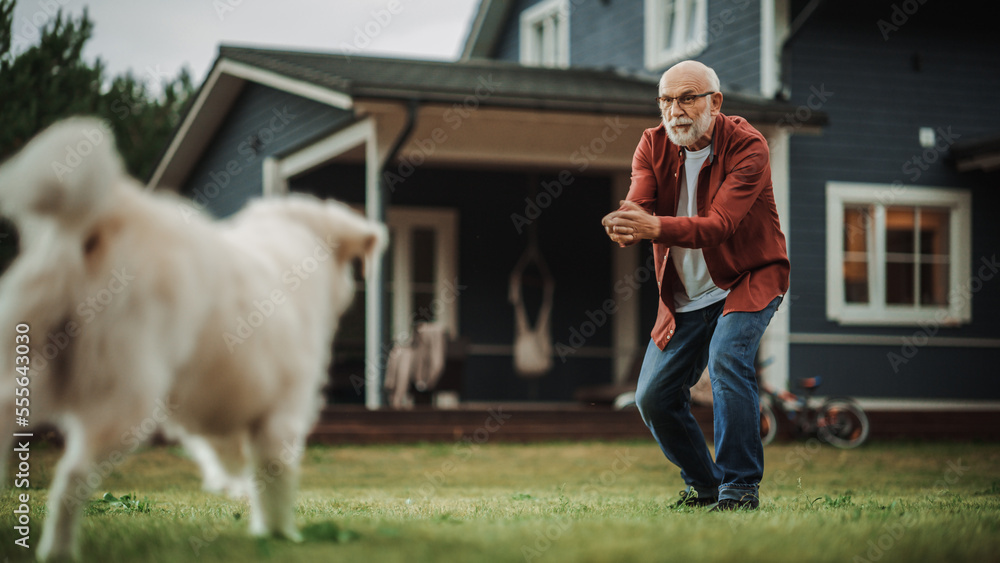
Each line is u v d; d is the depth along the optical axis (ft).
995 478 28.53
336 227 10.41
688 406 15.58
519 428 39.27
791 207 45.09
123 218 7.94
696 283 15.01
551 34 63.10
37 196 7.37
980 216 47.19
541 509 15.51
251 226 9.86
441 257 53.57
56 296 7.66
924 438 42.32
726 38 48.08
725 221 13.73
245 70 46.39
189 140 55.72
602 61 57.88
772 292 14.52
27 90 41.04
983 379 46.88
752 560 8.58
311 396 9.77
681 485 26.61
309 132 44.47
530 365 50.31
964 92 47.47
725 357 14.32
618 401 44.91
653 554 8.72
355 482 27.12
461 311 53.72
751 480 14.42
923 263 47.11
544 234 54.85
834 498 17.89
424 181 53.42
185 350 8.21
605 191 55.72
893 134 46.44
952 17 47.57
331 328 10.45
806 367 44.83
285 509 9.55
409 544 9.50
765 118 41.55
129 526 11.46
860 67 46.29
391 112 38.14
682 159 14.87
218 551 8.89
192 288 8.21
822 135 45.65
